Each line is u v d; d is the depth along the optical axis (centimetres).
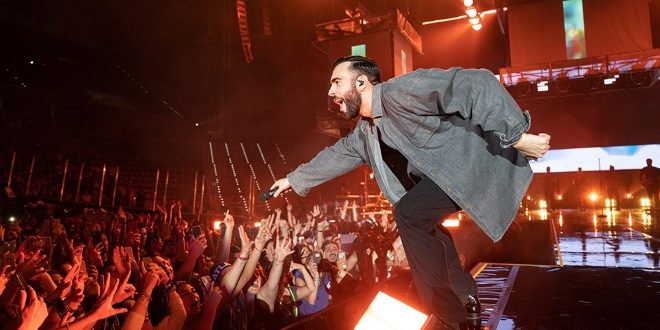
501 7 1811
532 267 431
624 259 607
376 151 226
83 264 347
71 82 2141
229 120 2286
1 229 512
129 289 275
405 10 1950
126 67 2306
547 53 1730
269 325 426
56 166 1592
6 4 1884
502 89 178
